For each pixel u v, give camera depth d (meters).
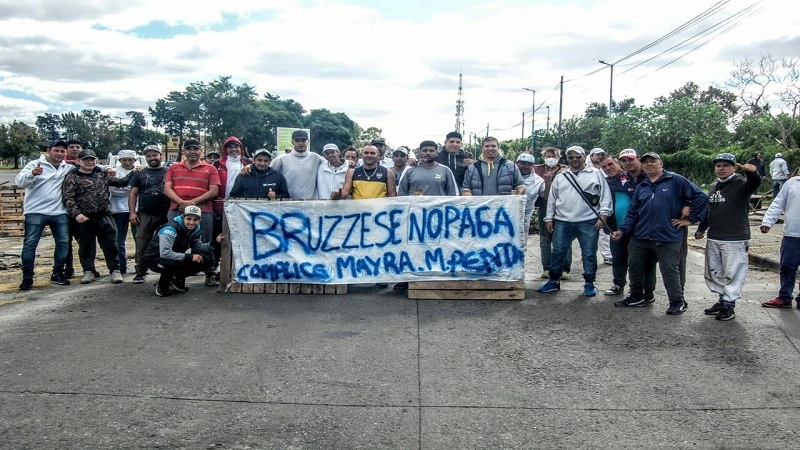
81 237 7.71
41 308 6.30
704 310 6.27
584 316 6.09
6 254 10.66
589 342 5.25
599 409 3.93
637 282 6.38
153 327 5.61
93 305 6.43
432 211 6.88
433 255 6.86
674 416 3.83
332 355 4.89
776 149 23.50
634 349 5.06
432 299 6.79
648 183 6.21
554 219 7.16
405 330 5.57
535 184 8.02
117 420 3.71
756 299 6.80
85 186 7.53
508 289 6.79
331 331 5.53
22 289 7.24
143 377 4.39
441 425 3.71
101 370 4.52
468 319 5.96
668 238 6.00
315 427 3.66
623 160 6.87
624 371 4.57
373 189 7.11
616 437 3.56
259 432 3.59
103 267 9.20
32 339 5.24
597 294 7.09
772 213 6.34
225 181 8.18
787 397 4.10
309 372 4.52
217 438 3.51
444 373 4.54
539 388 4.27
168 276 6.81
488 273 6.79
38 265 9.53
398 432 3.61
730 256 5.91
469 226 6.85
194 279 7.98
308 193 7.73
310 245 7.03
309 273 7.01
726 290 5.89
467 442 3.50
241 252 7.06
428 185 7.18
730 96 50.06
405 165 8.69
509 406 3.98
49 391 4.13
